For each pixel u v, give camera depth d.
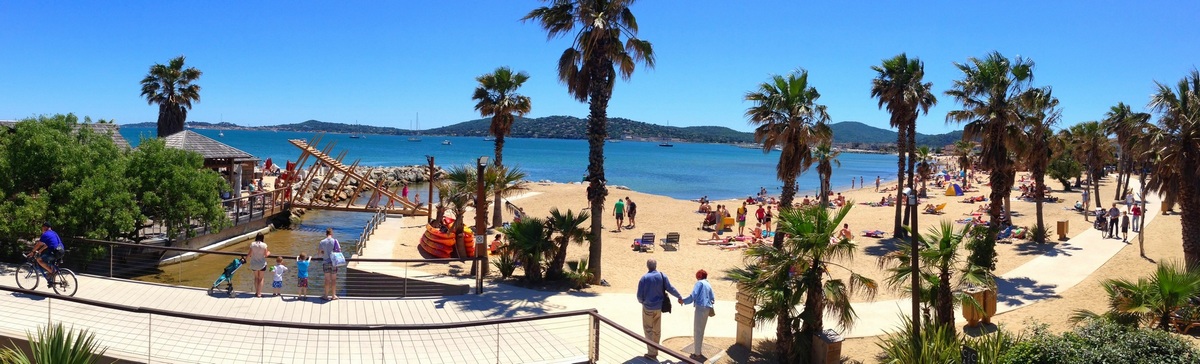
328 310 12.08
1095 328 10.20
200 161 19.67
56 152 15.91
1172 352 9.16
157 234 20.27
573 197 42.81
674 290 10.29
